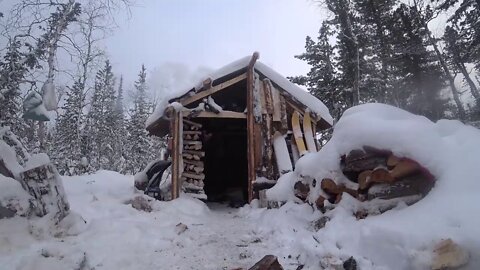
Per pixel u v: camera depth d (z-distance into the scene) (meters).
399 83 23.08
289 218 5.65
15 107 12.20
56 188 5.12
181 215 7.25
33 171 4.93
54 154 26.56
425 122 4.47
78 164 20.61
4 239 4.08
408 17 21.64
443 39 21.80
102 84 31.67
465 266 2.66
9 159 5.31
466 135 3.86
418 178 3.85
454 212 3.04
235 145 14.51
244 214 7.87
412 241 3.06
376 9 21.05
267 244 5.11
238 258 4.51
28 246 4.14
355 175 4.69
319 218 5.00
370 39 20.56
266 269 3.59
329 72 23.69
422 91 22.23
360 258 3.46
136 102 42.06
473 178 3.28
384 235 3.38
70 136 25.78
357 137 4.48
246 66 9.84
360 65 19.97
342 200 4.68
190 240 5.41
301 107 10.23
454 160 3.57
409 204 3.83
